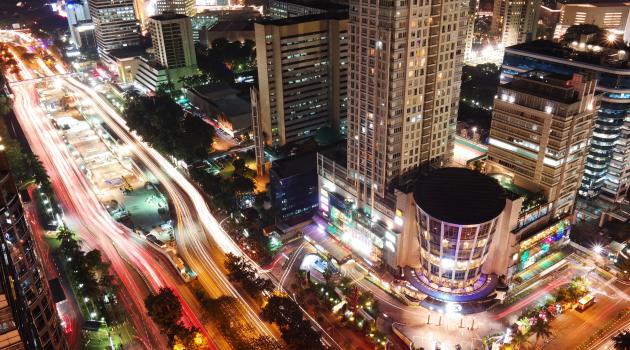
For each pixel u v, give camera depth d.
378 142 177.12
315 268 192.62
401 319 169.62
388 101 168.00
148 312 161.88
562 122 166.50
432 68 173.38
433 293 172.38
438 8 164.25
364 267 191.62
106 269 184.00
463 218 155.38
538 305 172.62
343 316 167.75
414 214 173.38
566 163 176.62
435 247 165.88
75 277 176.75
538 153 178.12
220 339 162.00
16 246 115.12
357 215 194.00
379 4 159.38
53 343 128.25
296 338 150.62
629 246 193.62
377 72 168.50
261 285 179.00
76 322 170.12
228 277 189.00
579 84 167.50
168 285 185.50
